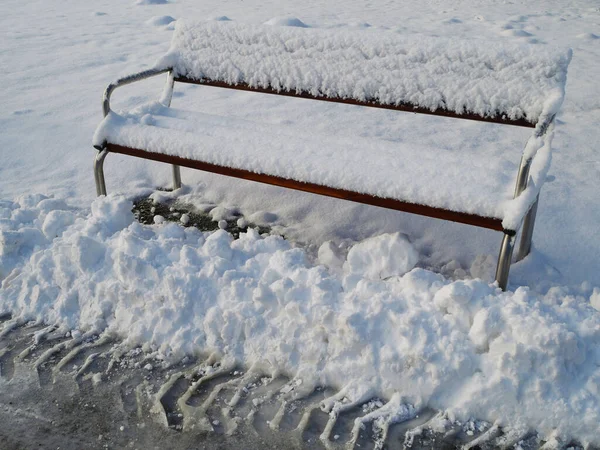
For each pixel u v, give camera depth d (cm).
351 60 302
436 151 277
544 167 252
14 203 312
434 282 229
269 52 320
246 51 326
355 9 1085
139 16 966
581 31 838
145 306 239
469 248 293
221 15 973
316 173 258
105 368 224
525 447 186
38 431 200
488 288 222
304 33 312
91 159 397
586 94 523
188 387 214
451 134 437
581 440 185
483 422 195
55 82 573
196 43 338
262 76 323
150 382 217
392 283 236
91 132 440
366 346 210
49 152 407
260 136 294
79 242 254
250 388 213
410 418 199
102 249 261
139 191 357
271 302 228
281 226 318
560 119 465
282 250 261
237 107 503
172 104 511
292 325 221
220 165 280
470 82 276
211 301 236
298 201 339
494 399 195
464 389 200
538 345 195
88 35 794
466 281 220
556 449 184
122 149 306
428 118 475
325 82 308
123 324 241
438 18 968
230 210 335
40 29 846
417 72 288
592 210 315
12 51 698
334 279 238
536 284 263
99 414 205
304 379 214
